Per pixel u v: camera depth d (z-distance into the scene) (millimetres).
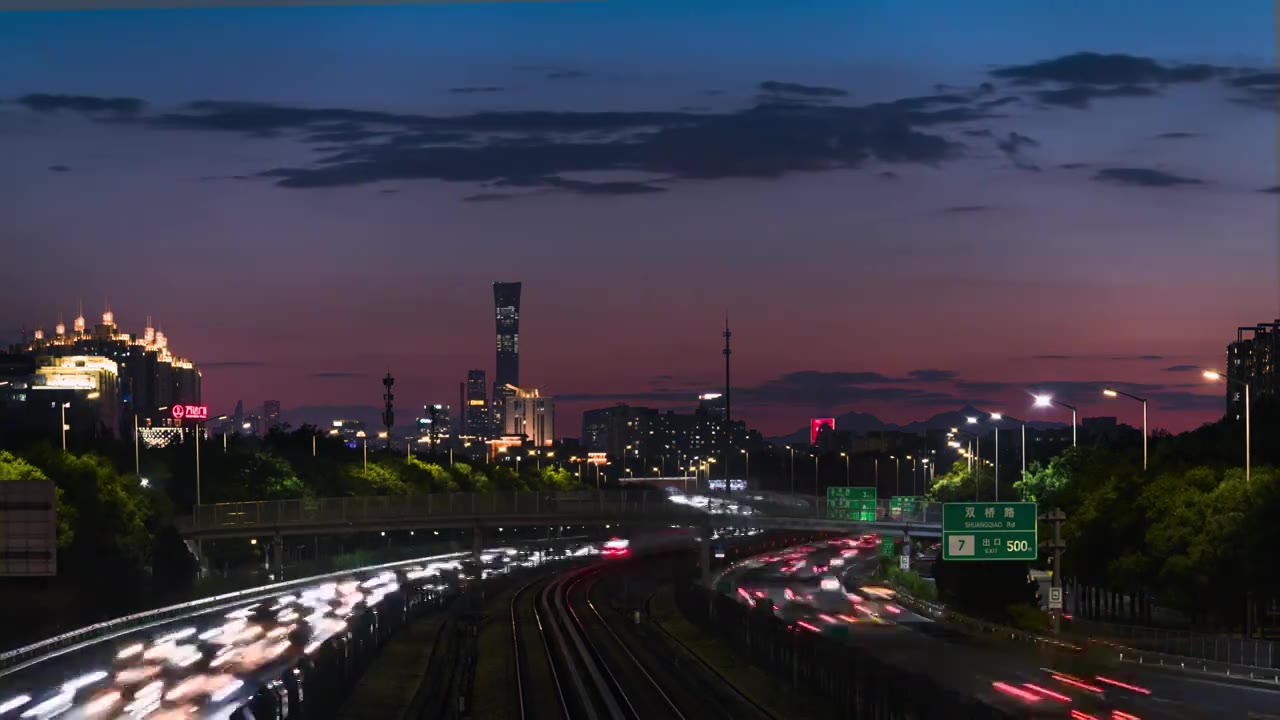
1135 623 128375
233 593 137000
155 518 145375
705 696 71875
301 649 96562
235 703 69750
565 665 89562
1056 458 147375
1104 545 117812
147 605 130125
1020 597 127000
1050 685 77625
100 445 192625
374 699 72062
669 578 198375
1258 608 100375
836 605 147125
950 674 83812
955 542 103375
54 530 67938
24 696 72062
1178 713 65250
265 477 192625
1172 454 124750
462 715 67812
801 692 71062
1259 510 93938
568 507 178625
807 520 174875
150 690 74750
